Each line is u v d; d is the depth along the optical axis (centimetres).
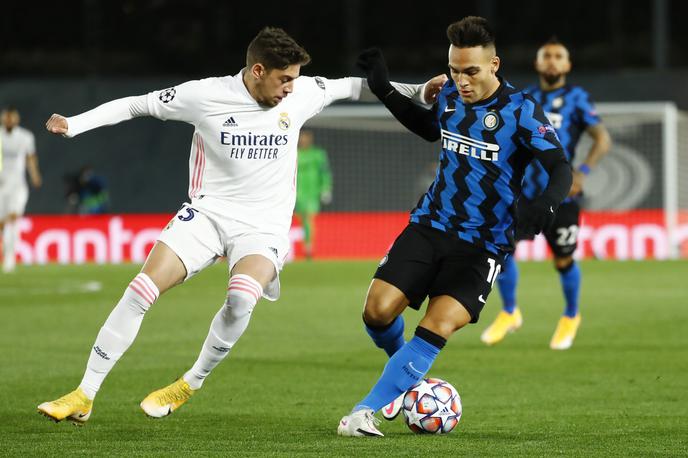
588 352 3569
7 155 6800
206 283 6200
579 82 8881
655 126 8362
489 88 2166
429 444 2073
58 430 2262
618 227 7731
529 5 9769
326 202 9000
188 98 2181
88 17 9956
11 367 3241
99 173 8806
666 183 7800
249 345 3756
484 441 2116
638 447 2058
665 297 5194
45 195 8700
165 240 2183
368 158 9012
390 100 2325
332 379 3055
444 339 2136
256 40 2138
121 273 6756
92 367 2131
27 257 7900
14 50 10019
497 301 5172
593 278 6162
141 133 8931
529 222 2047
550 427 2308
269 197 2234
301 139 7600
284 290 5666
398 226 8088
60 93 9006
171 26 9962
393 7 9894
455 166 2203
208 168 2233
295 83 2259
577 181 3588
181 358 3444
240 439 2148
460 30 2119
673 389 2862
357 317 4559
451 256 2194
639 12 9694
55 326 4256
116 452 1994
